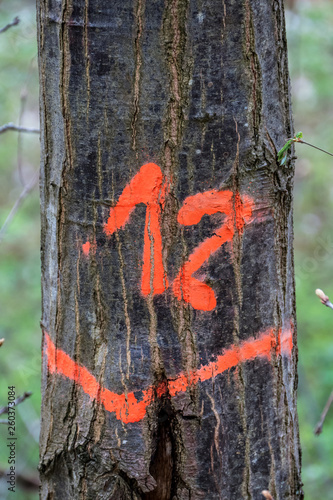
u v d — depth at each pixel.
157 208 1.55
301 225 5.43
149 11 1.46
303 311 4.70
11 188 5.71
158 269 1.58
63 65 1.54
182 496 1.66
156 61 1.49
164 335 1.60
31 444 3.83
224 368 1.63
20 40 4.48
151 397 1.62
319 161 5.51
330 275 5.09
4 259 5.40
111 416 1.64
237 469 1.68
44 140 1.66
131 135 1.52
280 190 1.63
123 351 1.62
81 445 1.67
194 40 1.48
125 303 1.60
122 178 1.55
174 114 1.51
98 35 1.49
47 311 1.77
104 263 1.60
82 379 1.68
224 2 1.47
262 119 1.56
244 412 1.67
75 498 1.69
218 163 1.54
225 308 1.61
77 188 1.59
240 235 1.60
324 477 3.42
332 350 4.39
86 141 1.55
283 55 1.61
